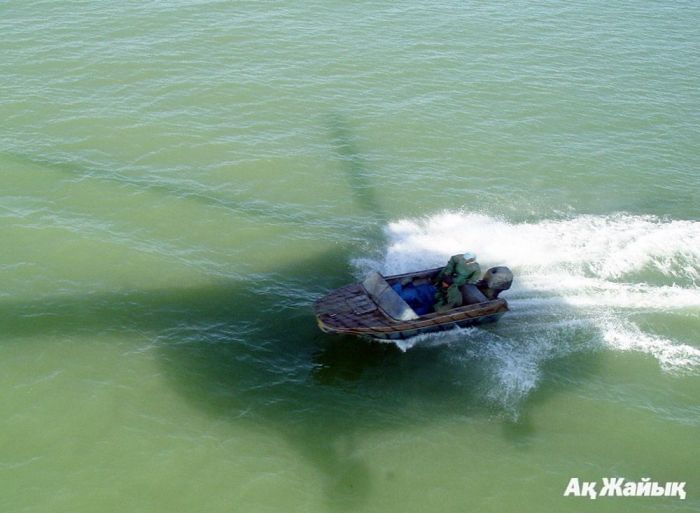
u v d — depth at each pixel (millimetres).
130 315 19016
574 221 24141
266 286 20484
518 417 17297
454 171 26016
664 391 18219
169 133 26172
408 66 31625
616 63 33375
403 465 15945
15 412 16141
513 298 20922
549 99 30328
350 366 18281
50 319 18594
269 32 33062
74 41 30859
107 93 27922
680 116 29906
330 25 34219
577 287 21453
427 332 19078
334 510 14906
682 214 24656
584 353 19219
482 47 33688
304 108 28344
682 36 36281
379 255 22094
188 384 17312
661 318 20469
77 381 17031
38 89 27656
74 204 22531
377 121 28078
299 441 16266
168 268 20641
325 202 24047
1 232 21094
